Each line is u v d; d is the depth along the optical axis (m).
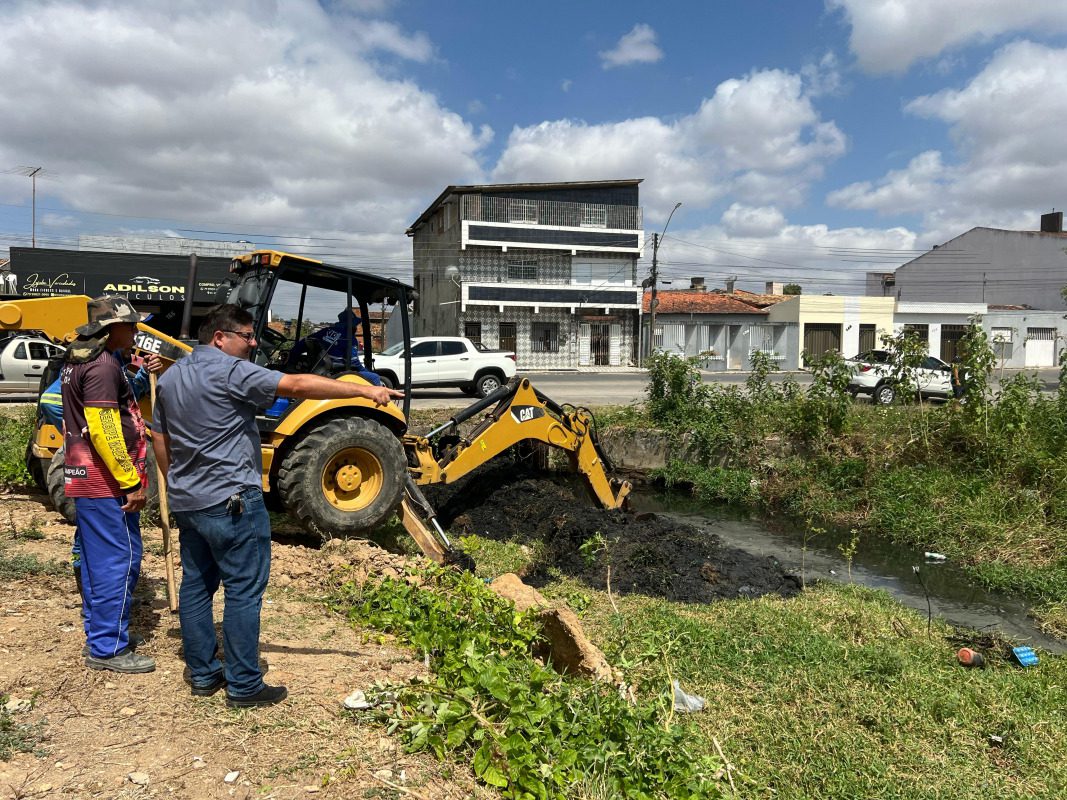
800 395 12.58
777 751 4.11
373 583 5.26
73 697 3.28
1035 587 7.39
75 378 3.50
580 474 9.06
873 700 4.70
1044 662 5.50
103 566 3.57
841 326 40.50
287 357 7.03
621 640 4.99
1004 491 9.48
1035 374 11.02
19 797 2.55
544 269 37.81
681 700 4.57
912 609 6.84
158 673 3.61
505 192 36.81
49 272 23.03
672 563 7.28
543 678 3.61
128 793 2.64
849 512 10.29
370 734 3.23
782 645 5.48
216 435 3.19
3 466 7.71
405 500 7.03
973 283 49.28
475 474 9.77
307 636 4.41
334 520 6.47
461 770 3.09
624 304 38.41
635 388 23.52
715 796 3.35
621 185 38.25
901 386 11.72
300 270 6.97
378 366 19.41
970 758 4.10
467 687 3.42
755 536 9.62
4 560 5.00
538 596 5.53
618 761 3.28
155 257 24.09
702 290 48.78
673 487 12.52
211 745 3.01
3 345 17.23
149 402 6.23
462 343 20.47
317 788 2.80
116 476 3.51
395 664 4.07
